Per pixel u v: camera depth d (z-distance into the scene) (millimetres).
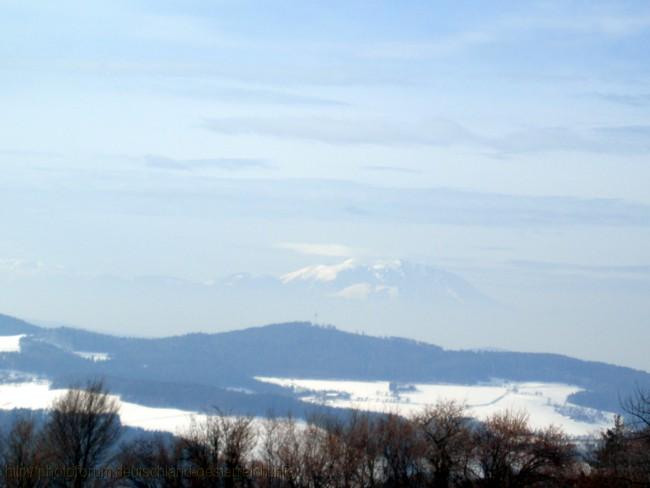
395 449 110688
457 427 109938
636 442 87938
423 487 109062
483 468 107250
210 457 107438
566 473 106250
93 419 109188
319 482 109125
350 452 110438
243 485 107062
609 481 84438
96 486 105938
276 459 110312
